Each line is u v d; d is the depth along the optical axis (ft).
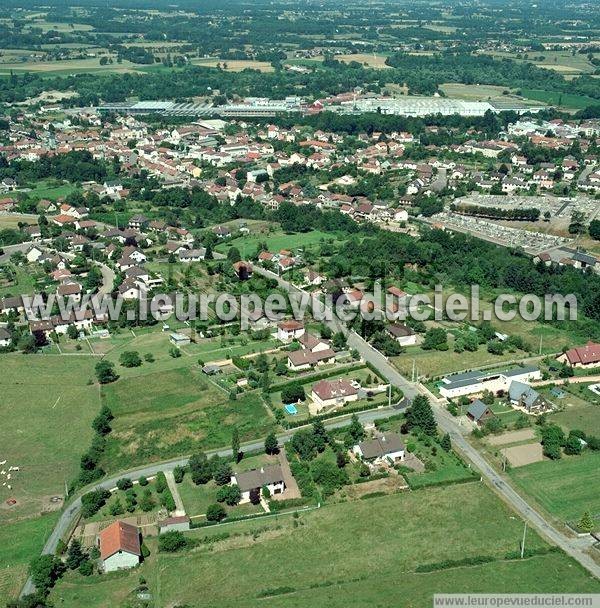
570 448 622.95
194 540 528.22
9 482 604.90
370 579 486.38
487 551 511.40
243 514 559.79
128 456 635.66
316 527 539.29
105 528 538.06
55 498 584.81
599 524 537.24
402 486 584.81
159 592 482.69
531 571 489.67
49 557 502.38
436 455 624.18
